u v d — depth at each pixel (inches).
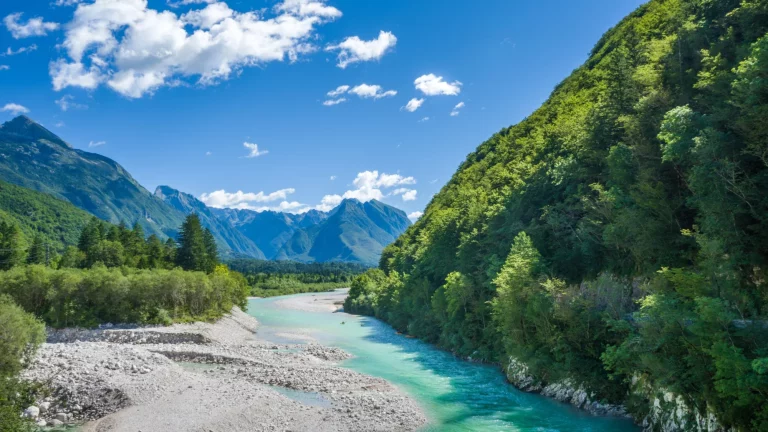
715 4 1749.5
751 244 964.6
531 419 1227.9
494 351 1939.0
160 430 1107.3
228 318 3211.1
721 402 877.8
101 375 1413.6
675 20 2234.3
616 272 1526.8
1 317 1229.7
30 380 1299.2
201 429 1116.5
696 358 900.6
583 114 2935.5
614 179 1584.6
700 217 1202.6
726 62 1346.0
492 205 2711.6
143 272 3289.9
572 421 1205.1
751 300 888.9
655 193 1290.6
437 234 3157.0
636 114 1694.1
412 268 3907.5
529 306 1519.4
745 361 767.1
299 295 7224.4
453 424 1194.6
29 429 1087.0
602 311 1352.1
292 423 1184.8
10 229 4906.5
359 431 1137.4
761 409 792.3
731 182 961.5
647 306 988.6
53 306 2640.3
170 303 2974.9
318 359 2069.4
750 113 930.7
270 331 3093.0
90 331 2524.6
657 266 1289.4
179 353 1990.7
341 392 1491.1
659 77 1727.4
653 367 970.1
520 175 2979.8
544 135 3390.7
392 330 3134.8
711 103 1288.1
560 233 1815.9
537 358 1466.5
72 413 1208.2
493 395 1467.8
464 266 2481.5
